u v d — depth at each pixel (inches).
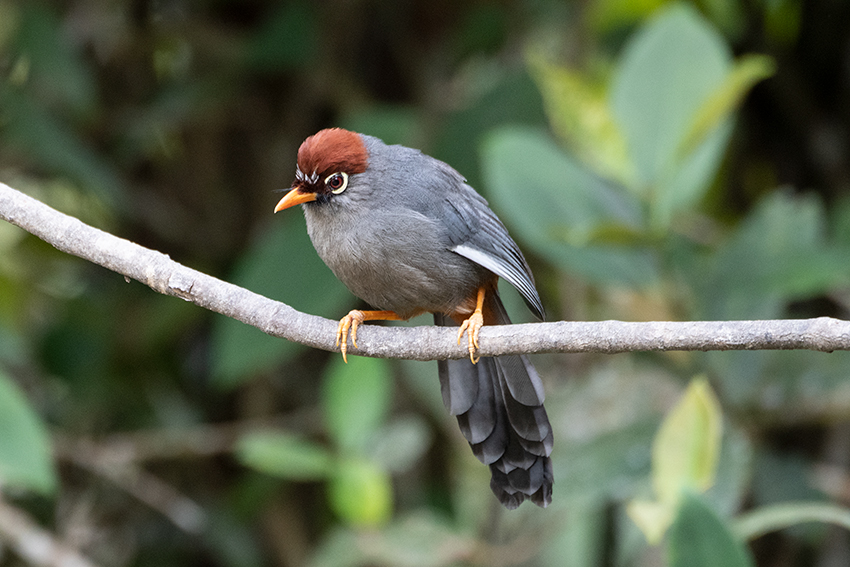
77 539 414.3
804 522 381.7
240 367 386.6
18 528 382.0
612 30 482.6
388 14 491.2
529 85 434.9
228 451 480.1
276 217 466.9
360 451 369.4
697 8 460.4
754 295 367.2
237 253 491.8
